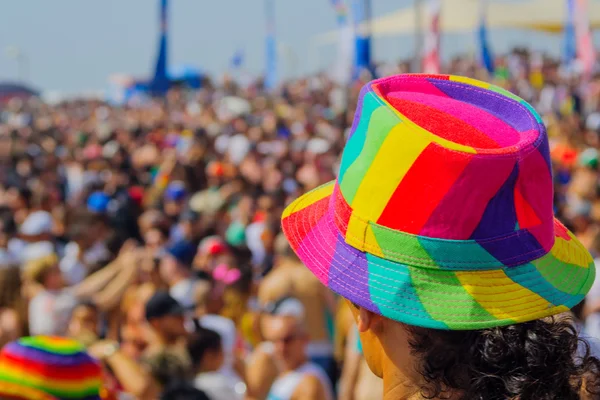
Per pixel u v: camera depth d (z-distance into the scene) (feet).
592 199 28.68
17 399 9.16
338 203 5.07
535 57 100.78
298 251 5.27
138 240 35.04
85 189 39.88
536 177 4.72
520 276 4.71
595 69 76.59
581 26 67.21
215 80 137.08
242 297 20.52
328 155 37.11
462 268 4.67
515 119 5.06
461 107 5.16
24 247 26.48
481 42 75.87
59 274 19.57
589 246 20.51
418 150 4.62
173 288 21.50
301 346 15.76
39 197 33.14
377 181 4.78
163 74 73.92
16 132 61.98
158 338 15.64
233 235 29.12
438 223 4.66
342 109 62.80
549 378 4.64
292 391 15.46
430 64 39.86
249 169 42.57
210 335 15.29
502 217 4.67
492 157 4.53
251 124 68.80
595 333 15.75
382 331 5.01
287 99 101.40
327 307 20.49
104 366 15.20
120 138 63.77
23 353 9.28
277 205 29.81
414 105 5.13
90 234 26.35
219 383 15.03
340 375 20.43
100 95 172.86
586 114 64.49
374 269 4.83
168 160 44.39
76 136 73.56
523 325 4.71
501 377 4.61
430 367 4.74
